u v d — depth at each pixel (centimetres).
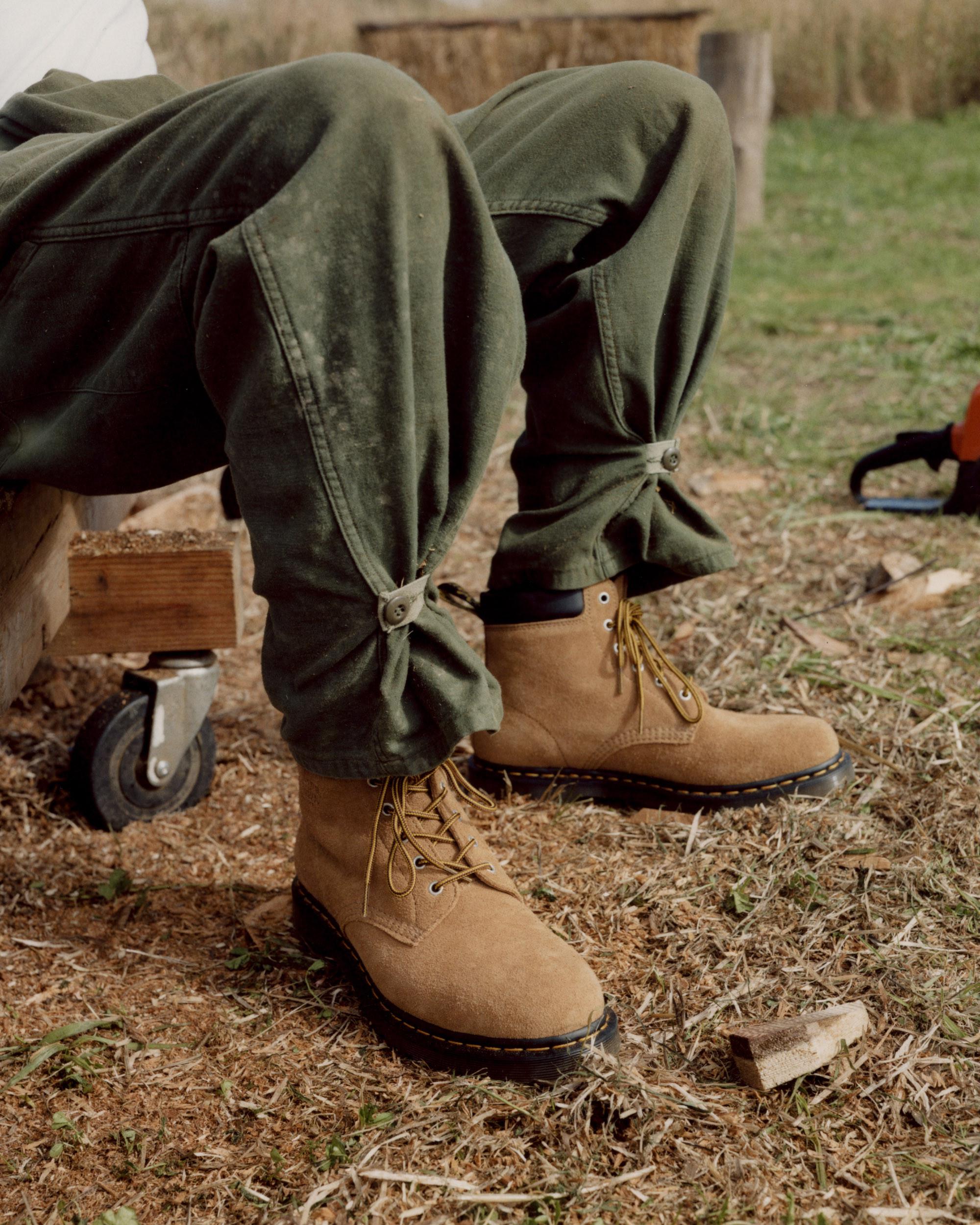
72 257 112
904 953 133
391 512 107
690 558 161
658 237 139
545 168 140
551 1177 104
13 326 116
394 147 99
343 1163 107
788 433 335
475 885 127
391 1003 123
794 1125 110
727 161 145
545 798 171
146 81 155
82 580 161
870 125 1096
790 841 155
